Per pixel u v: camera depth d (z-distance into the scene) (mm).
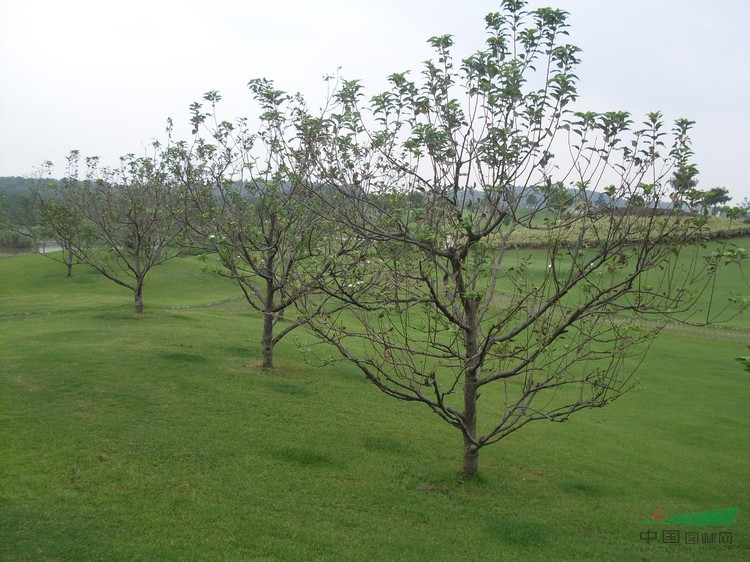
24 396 12750
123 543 7641
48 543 7391
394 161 10047
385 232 10078
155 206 24359
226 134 18109
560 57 9125
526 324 10141
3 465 9414
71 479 9250
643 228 9258
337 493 10297
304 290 10945
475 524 9789
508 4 9344
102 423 11734
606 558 8984
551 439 15438
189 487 9617
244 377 16562
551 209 9516
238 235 16422
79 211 26500
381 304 10633
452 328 10344
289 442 12320
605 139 8969
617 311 9984
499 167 9430
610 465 13758
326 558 8062
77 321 23438
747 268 50031
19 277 41750
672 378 23953
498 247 11523
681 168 8773
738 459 15039
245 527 8594
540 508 10758
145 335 20625
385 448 12945
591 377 11875
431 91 9945
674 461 14492
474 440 11352
